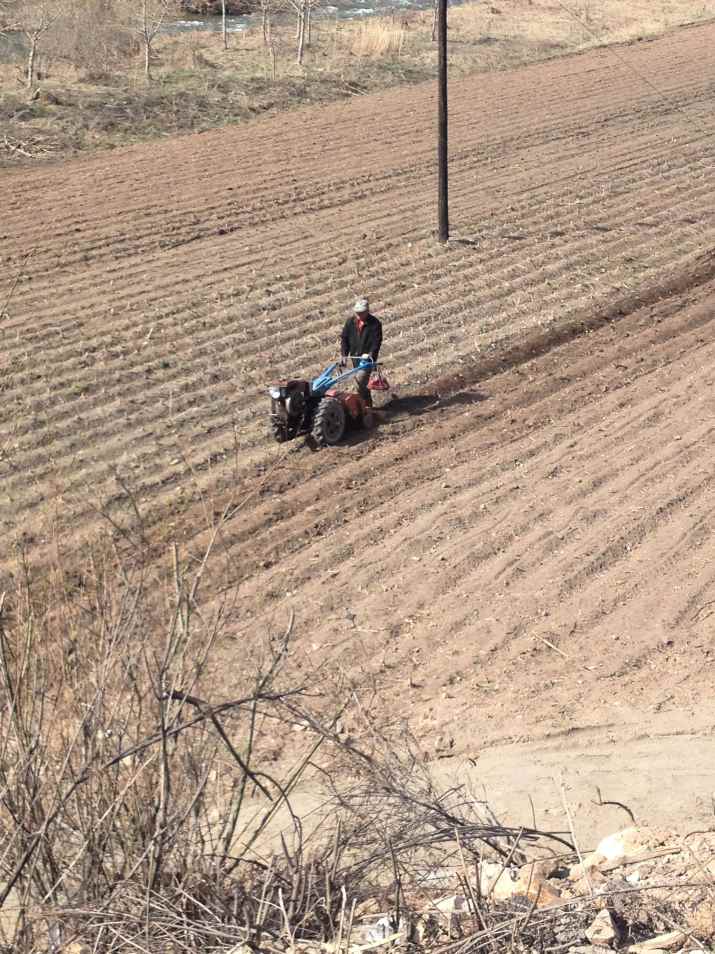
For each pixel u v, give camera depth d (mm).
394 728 8344
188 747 4906
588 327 18547
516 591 10641
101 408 14859
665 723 8375
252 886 5039
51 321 18141
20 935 4496
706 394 15695
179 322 18203
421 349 17344
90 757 4375
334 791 5418
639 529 11781
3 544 10891
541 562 11195
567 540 11641
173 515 9547
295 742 8008
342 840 5164
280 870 5121
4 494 12211
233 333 17766
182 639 4719
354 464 13617
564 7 53656
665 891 5023
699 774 7656
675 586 10594
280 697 4777
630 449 13945
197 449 13750
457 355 17141
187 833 4824
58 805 4316
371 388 14703
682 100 35312
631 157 29250
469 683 9117
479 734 8312
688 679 9016
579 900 4766
